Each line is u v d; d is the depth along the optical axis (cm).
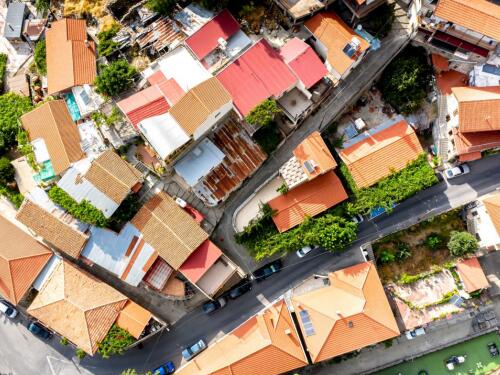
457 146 4619
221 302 4906
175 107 4069
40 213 4475
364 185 4694
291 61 4362
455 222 4944
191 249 4419
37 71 5338
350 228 4566
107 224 4506
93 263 4597
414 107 4784
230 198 4788
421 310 4853
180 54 4450
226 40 4506
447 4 4172
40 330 4975
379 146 4741
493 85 4606
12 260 4566
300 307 4694
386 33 4662
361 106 4906
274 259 4925
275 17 4616
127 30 4769
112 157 4381
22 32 5472
